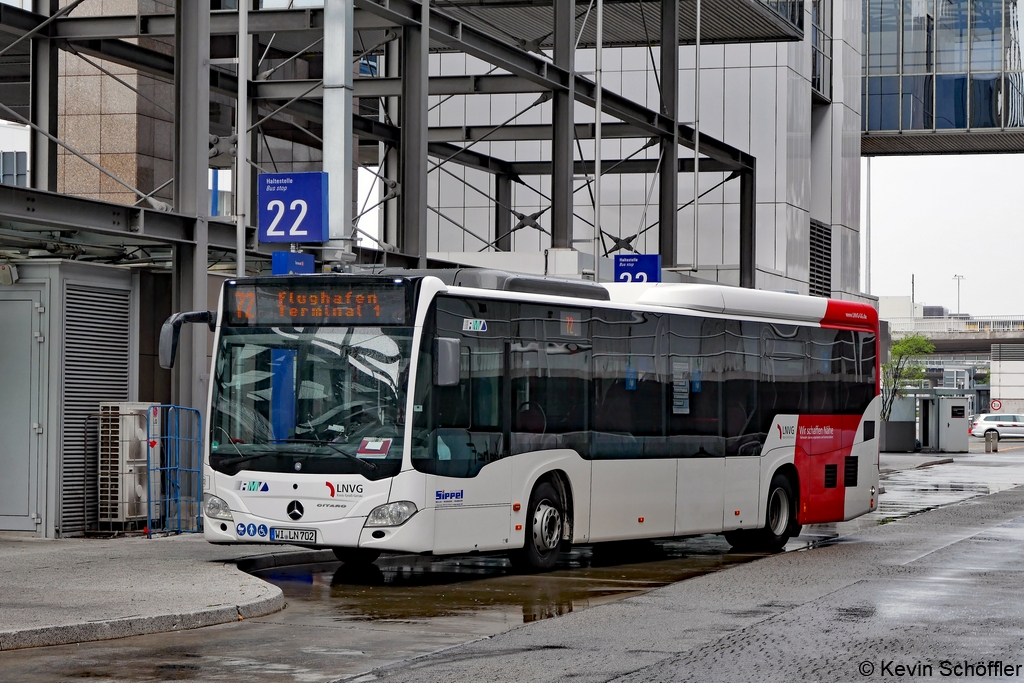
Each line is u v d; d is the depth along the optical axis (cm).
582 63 6034
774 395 2155
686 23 4894
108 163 3525
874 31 9325
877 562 1841
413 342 1580
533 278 1767
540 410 1741
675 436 1958
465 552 1625
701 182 5862
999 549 2008
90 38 2591
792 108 5894
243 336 1653
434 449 1586
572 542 1789
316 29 2745
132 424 2067
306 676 1012
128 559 1702
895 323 13775
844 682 985
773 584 1602
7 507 2028
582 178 5734
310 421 1609
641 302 1964
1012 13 9094
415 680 995
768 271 5631
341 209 2281
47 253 2444
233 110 3588
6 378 2031
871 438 2373
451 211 6128
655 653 1114
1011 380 14012
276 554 1816
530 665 1059
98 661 1077
